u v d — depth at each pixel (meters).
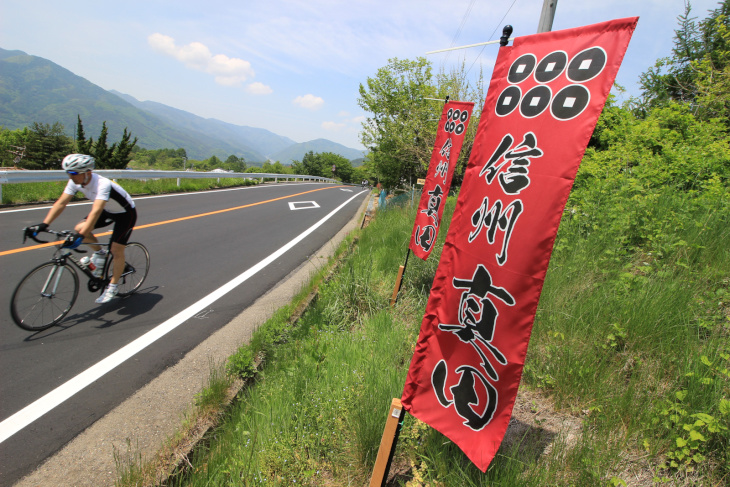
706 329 3.08
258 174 25.39
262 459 2.58
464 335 2.10
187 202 13.34
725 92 8.68
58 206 4.30
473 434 2.06
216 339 4.39
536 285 1.86
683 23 10.83
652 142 7.50
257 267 7.05
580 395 2.85
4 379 3.33
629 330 3.23
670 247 4.21
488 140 2.09
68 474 2.49
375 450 2.64
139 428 2.94
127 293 5.30
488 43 2.32
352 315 5.16
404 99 15.90
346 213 15.25
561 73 1.84
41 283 4.16
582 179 7.06
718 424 2.14
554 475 2.24
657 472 2.23
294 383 3.39
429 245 5.03
